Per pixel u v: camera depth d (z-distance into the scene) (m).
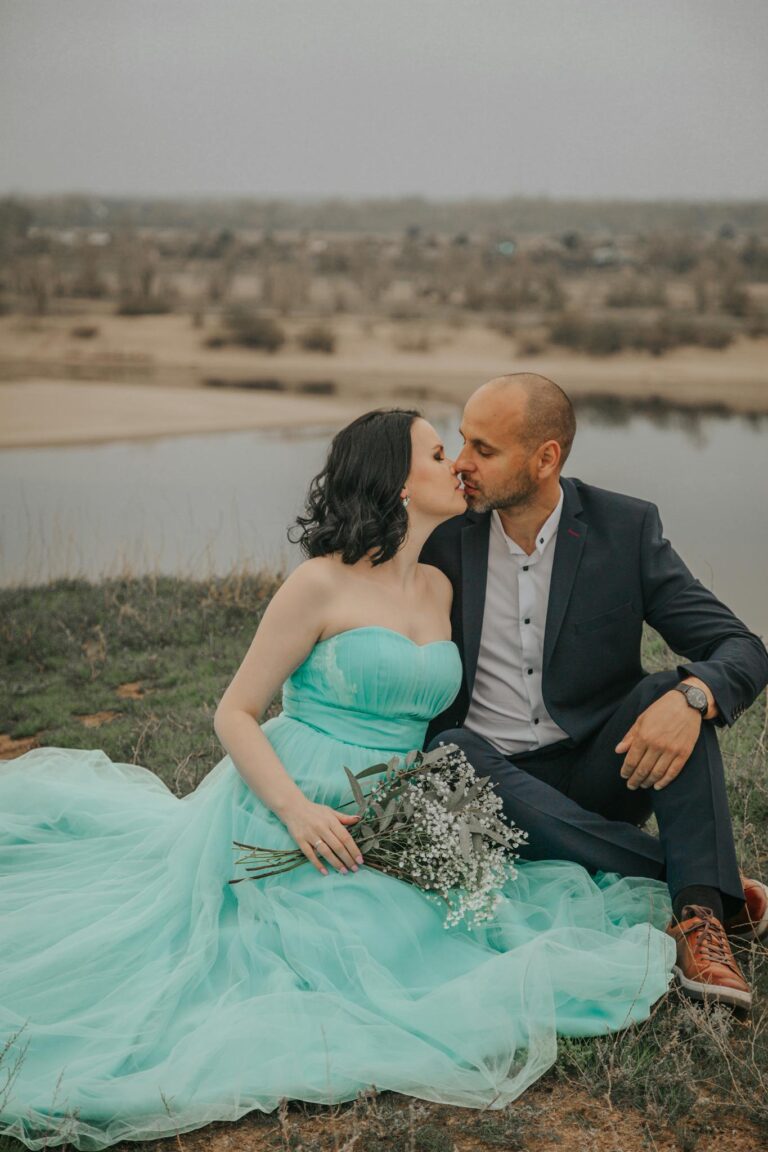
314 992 3.00
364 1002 3.03
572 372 44.84
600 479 17.12
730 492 15.54
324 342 48.28
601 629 3.67
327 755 3.41
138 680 6.55
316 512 3.57
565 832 3.47
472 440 3.57
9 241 51.06
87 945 3.23
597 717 3.72
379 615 3.46
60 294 49.97
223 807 3.42
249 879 3.27
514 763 3.78
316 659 3.45
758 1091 2.77
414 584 3.65
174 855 3.52
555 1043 2.88
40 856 3.91
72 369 42.62
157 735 5.50
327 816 3.23
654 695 3.44
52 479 16.95
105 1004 3.08
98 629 7.32
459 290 50.22
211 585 8.24
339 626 3.41
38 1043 2.93
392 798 3.29
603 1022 3.02
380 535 3.44
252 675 3.40
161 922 3.32
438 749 3.36
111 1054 2.87
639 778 3.32
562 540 3.69
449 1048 2.89
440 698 3.54
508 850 3.52
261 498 14.35
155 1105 2.71
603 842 3.49
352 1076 2.80
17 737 5.73
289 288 50.53
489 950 3.26
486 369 47.00
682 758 3.26
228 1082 2.79
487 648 3.77
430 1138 2.62
